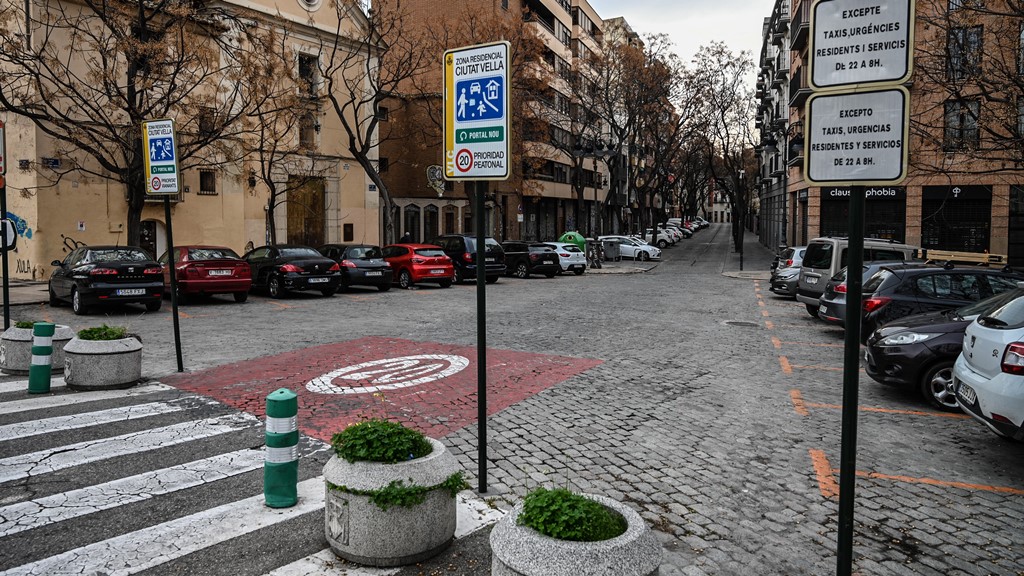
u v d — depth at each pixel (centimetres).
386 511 384
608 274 3091
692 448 623
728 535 448
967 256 1505
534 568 291
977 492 528
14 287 1884
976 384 575
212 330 1254
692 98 4359
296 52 2634
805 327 1376
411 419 696
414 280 2181
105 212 2173
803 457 602
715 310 1648
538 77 3641
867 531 457
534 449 613
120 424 656
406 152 3906
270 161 2294
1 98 1566
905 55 298
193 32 1939
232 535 427
